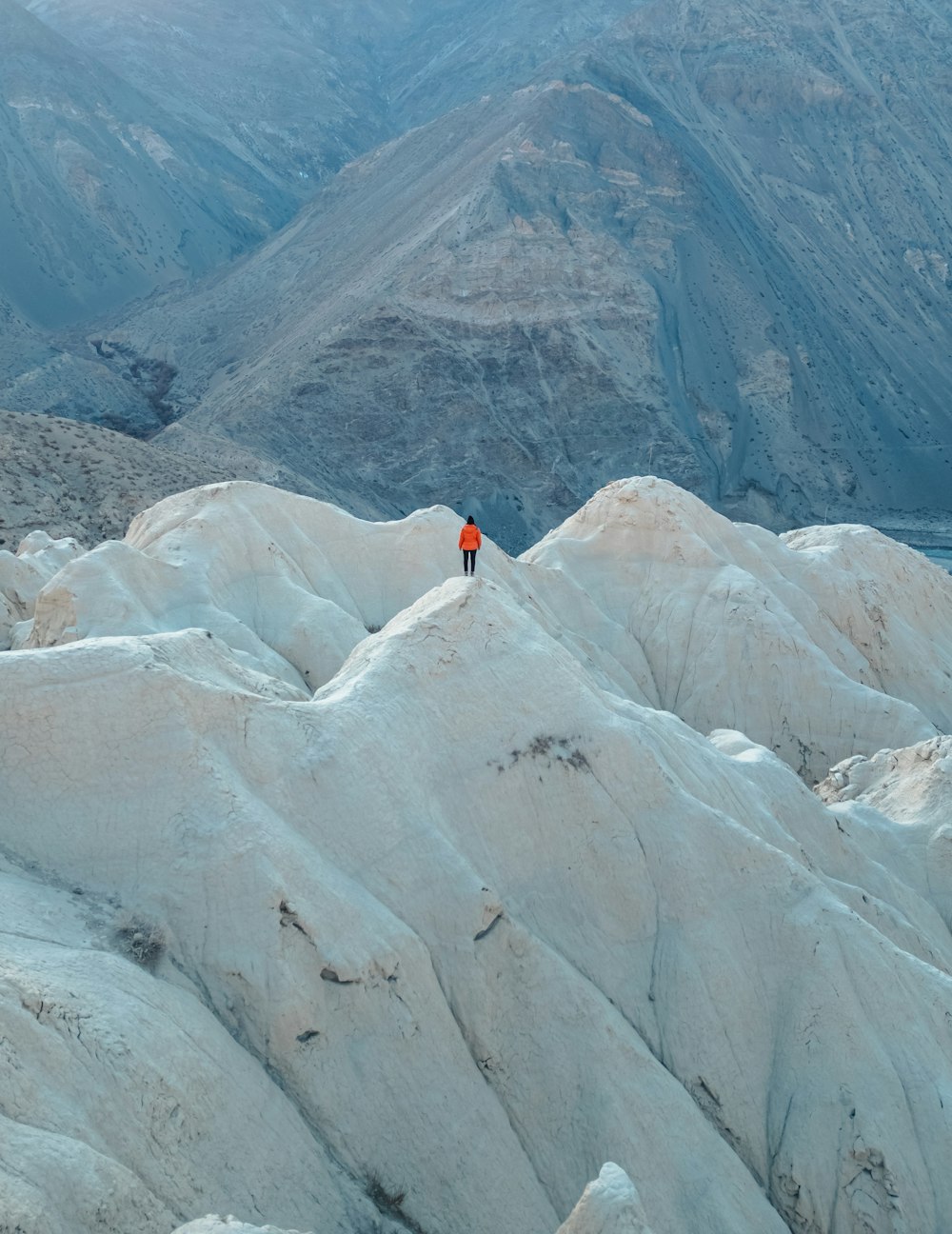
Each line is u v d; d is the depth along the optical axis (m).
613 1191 16.91
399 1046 21.97
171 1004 19.89
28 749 22.61
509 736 27.19
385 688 26.59
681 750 31.52
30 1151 15.69
